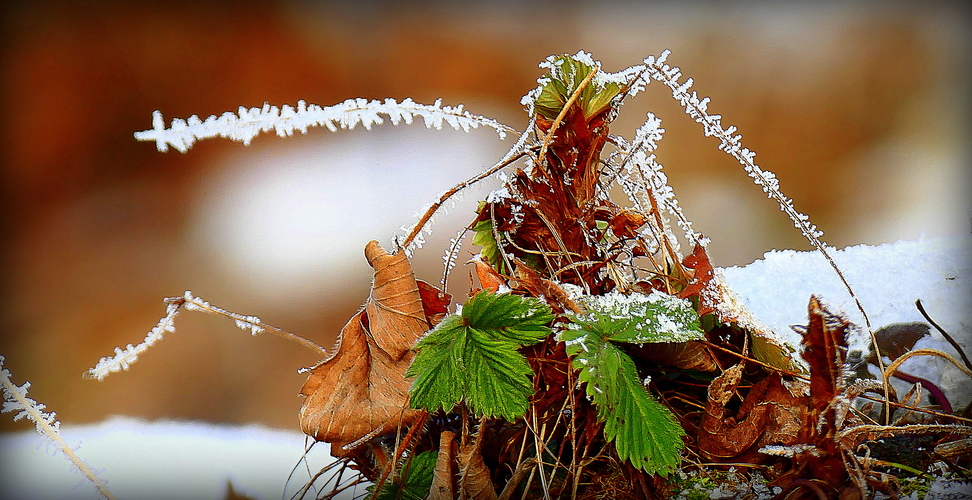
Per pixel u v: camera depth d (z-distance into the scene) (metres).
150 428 0.82
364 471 0.52
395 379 0.51
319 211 1.71
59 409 1.07
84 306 1.49
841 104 2.02
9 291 1.57
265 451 0.62
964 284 0.57
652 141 0.53
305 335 1.33
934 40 2.06
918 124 1.95
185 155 2.03
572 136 0.53
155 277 1.60
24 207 1.91
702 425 0.52
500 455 0.52
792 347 0.52
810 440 0.51
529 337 0.50
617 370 0.50
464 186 0.52
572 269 0.53
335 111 0.50
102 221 1.85
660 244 0.53
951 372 0.55
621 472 0.52
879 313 0.57
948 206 1.54
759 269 0.60
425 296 0.52
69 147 2.06
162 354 1.24
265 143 2.03
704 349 0.52
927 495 0.51
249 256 1.63
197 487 0.58
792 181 1.83
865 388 0.53
